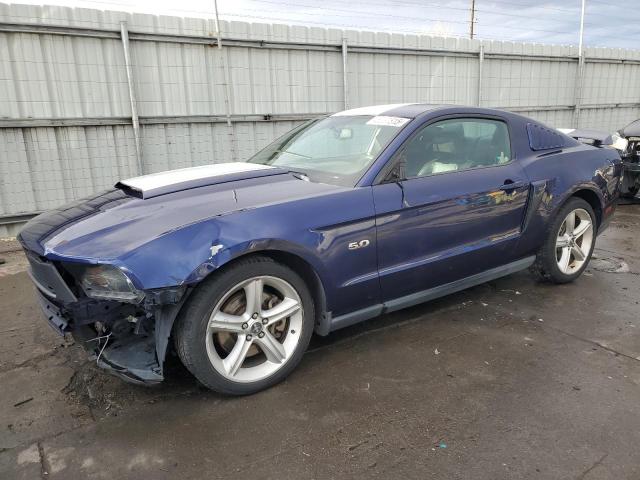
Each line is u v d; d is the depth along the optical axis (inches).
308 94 350.9
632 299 160.2
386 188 121.3
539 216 154.6
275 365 110.9
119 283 93.0
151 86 295.9
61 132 273.6
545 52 470.6
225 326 102.8
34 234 108.9
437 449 90.0
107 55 279.0
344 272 115.8
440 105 145.6
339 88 363.3
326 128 151.9
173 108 305.3
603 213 177.5
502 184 143.0
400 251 124.4
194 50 303.7
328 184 122.0
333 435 94.6
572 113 513.7
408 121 133.1
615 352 125.3
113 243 95.7
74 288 99.7
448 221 132.0
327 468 85.8
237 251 98.7
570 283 175.9
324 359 123.5
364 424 97.7
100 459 89.2
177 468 86.6
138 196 114.9
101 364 102.2
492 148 149.5
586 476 82.7
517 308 153.9
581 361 121.0
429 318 146.9
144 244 94.0
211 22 304.3
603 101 537.6
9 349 132.6
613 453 88.2
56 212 120.2
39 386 114.1
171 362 123.0
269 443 92.6
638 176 315.6
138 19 282.4
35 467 87.4
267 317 108.3
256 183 120.8
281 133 346.0
